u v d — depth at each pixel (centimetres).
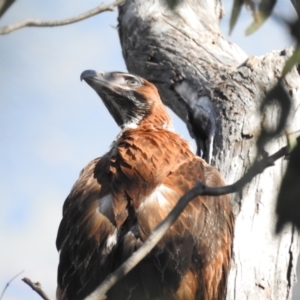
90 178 1142
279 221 827
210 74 1445
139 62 1602
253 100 1334
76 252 1054
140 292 995
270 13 859
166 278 1014
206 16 1614
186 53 1517
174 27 1577
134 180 1091
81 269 1038
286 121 870
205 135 1416
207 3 1641
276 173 1223
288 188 817
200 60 1493
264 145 864
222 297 1112
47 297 755
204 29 1580
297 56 834
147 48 1580
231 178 1249
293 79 1336
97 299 742
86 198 1100
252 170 745
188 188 1096
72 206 1109
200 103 1417
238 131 1300
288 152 766
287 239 1193
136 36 1612
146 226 1025
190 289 1034
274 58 1379
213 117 1360
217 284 1093
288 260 1188
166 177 1105
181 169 1134
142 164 1116
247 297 1148
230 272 1158
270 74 1356
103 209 1071
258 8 877
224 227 1123
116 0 781
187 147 1209
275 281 1173
